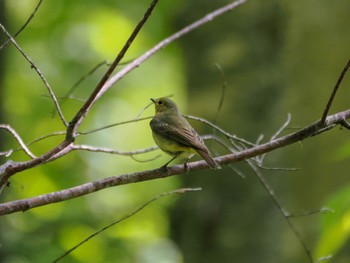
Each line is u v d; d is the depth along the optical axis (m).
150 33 19.33
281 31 13.42
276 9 13.40
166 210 14.62
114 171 19.58
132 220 17.27
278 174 12.96
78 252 14.69
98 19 19.55
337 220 7.65
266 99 13.26
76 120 6.53
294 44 13.17
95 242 15.02
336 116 7.22
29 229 14.74
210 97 13.42
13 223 14.84
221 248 12.92
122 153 7.87
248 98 13.27
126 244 15.52
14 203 6.70
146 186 17.97
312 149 12.71
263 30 13.47
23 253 13.62
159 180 18.06
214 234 13.02
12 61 18.64
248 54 13.40
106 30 19.64
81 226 15.38
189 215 13.20
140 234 17.27
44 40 19.39
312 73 12.96
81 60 19.55
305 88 12.98
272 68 13.34
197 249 13.09
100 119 19.72
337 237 7.64
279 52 13.41
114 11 19.39
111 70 6.41
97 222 15.86
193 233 13.15
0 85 14.01
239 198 12.92
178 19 14.09
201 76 13.61
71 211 15.66
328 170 12.59
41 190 16.72
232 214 12.95
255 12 13.45
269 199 12.87
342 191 7.70
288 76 13.18
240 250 12.83
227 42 13.49
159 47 9.26
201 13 13.74
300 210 12.80
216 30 13.58
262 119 13.20
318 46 12.96
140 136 20.50
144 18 6.22
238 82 13.35
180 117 9.86
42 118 18.09
